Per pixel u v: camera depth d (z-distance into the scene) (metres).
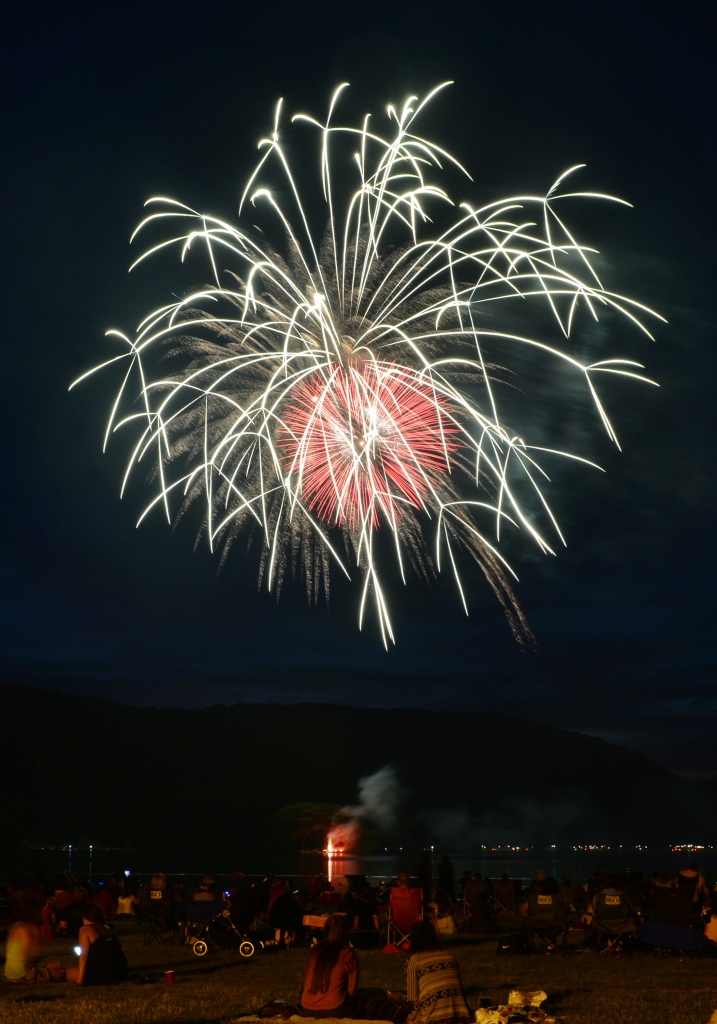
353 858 147.50
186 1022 12.16
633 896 23.64
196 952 19.36
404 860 137.50
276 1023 11.84
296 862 128.88
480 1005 12.88
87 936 15.70
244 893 19.72
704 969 16.89
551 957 18.55
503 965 17.47
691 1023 11.85
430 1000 11.32
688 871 22.97
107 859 139.62
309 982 12.16
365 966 17.61
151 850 173.50
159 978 16.22
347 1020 11.77
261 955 19.25
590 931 19.16
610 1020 12.02
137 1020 12.32
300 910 20.52
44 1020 12.38
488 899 23.25
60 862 128.12
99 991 14.87
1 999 14.22
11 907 26.06
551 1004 13.15
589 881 26.14
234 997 14.05
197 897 20.91
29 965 16.03
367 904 21.91
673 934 18.47
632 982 15.34
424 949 11.63
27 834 176.12
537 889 20.83
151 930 21.86
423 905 20.19
